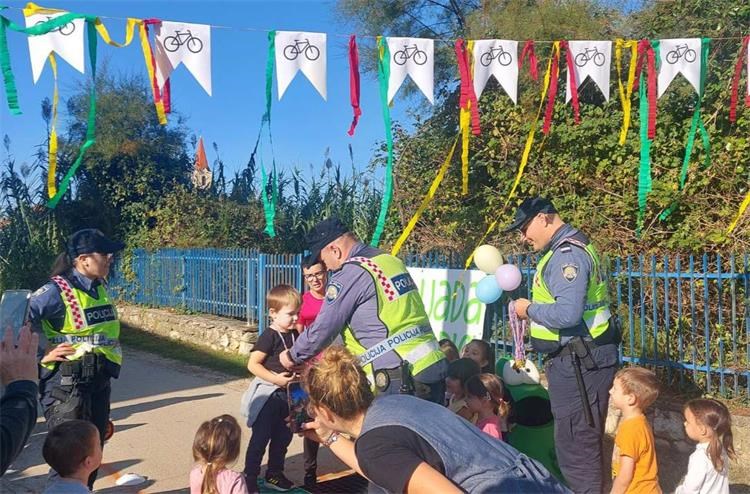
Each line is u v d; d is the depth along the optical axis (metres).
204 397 7.58
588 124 7.98
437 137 10.62
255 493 4.53
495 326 6.61
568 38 8.91
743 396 5.38
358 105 4.66
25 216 16.78
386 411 2.20
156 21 4.09
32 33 3.82
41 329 4.42
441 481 1.94
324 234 3.77
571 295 3.84
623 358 5.90
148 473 5.17
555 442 4.11
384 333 3.52
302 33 4.39
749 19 7.48
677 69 4.92
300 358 3.59
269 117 4.49
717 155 7.02
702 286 5.98
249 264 10.80
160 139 18.88
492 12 10.21
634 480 3.69
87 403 3.88
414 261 7.43
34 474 5.16
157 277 13.79
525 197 8.76
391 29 12.62
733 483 4.76
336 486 4.83
